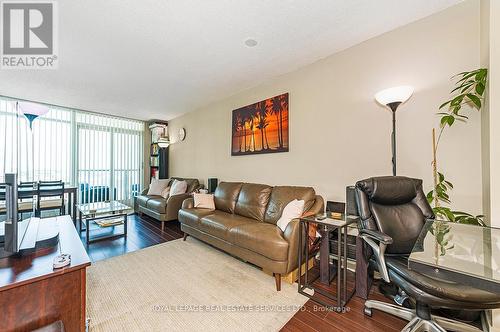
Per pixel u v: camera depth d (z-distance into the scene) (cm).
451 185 162
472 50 170
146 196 450
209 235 268
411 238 157
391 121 209
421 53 193
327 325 149
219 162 409
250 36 215
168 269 228
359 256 185
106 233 349
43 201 356
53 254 121
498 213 137
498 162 138
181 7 174
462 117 172
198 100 412
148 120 570
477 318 147
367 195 166
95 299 175
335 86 249
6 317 92
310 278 214
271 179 316
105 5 171
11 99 387
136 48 233
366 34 215
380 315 159
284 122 297
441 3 176
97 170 496
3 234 124
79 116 473
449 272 98
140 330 143
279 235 204
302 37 218
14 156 394
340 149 244
